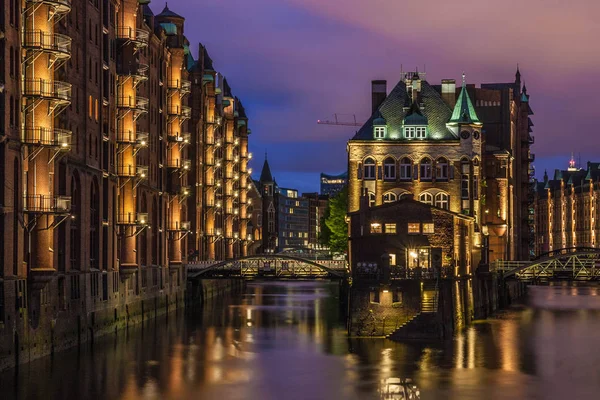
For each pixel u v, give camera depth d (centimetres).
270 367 7369
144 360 7650
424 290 8881
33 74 7244
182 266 12838
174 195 12444
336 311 12238
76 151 8356
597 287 19100
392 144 12144
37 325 7281
